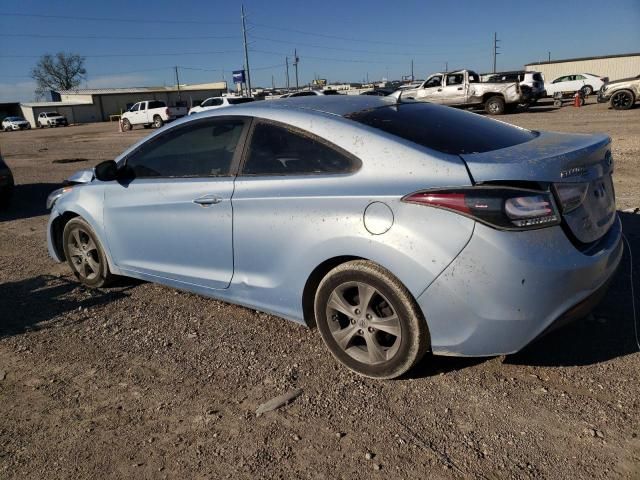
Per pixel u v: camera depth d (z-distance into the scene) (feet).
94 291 16.24
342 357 10.88
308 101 12.30
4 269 18.88
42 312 14.93
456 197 8.97
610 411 9.16
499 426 9.02
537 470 8.02
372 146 10.20
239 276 12.17
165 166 13.62
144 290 16.06
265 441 9.09
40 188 37.01
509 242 8.79
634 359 10.61
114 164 14.35
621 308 12.69
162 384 11.00
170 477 8.43
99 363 12.00
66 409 10.36
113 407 10.33
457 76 83.51
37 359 12.35
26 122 191.11
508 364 10.75
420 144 10.03
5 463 8.96
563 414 9.18
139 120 118.11
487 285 8.91
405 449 8.66
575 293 9.25
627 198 22.68
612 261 10.05
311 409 9.84
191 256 13.07
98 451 9.12
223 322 13.58
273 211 11.12
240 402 10.21
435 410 9.54
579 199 9.53
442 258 9.08
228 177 12.09
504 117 75.36
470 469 8.14
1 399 10.83
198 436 9.34
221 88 281.54
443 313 9.29
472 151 9.98
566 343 11.36
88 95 252.42
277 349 12.07
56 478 8.57
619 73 160.45
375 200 9.72
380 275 9.77
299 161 11.04
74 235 16.25
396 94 12.70
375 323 10.19
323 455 8.67
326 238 10.25
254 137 11.84
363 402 9.92
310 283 10.98
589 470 7.94
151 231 13.79
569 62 166.91
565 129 53.11
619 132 46.73
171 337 12.97
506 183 8.89
